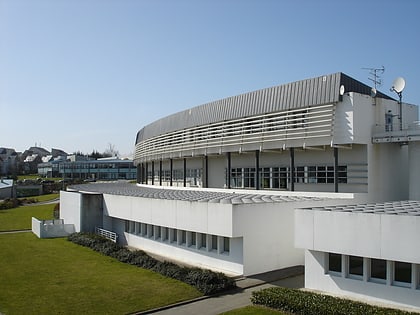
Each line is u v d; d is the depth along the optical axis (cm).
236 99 4525
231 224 2503
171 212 3150
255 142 4103
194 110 5338
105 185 7488
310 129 3644
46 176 18100
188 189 5303
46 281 2552
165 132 6184
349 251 2008
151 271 2720
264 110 4112
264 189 4309
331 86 3497
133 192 4581
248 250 2531
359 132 3394
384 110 3631
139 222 3744
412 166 3362
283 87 3956
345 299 1875
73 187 6538
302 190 3928
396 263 1920
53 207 7950
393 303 1898
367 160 3444
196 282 2281
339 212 2045
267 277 2469
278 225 2686
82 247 3784
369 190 3444
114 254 3294
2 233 4959
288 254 2728
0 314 1938
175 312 1900
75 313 1928
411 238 1830
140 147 7844
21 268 2944
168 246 3309
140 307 1984
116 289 2308
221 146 4591
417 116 3997
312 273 2166
